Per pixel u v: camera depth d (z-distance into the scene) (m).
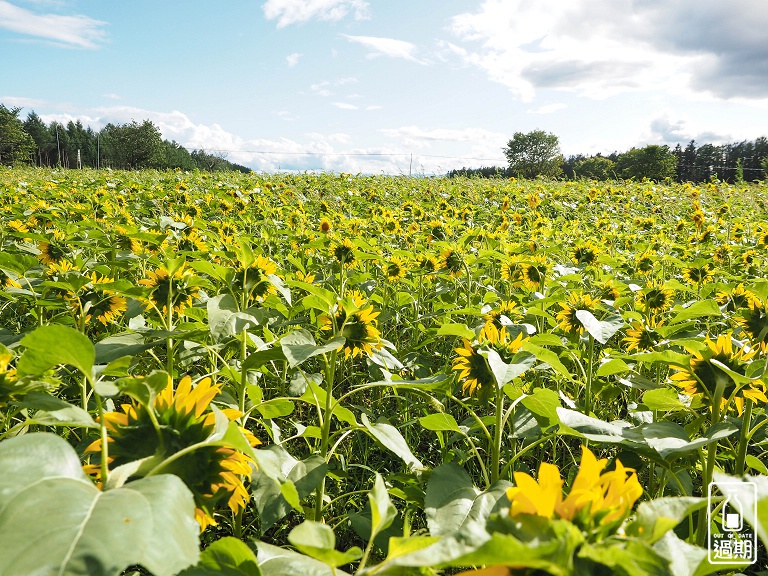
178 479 1.04
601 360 3.17
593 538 0.78
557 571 0.66
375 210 11.04
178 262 2.62
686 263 5.66
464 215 10.27
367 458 3.12
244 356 2.45
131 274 4.95
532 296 4.32
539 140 72.62
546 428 2.34
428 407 3.14
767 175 32.22
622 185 21.33
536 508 0.80
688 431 2.32
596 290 4.78
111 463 1.28
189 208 8.58
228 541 1.17
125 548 0.84
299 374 3.25
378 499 1.06
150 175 22.05
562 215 13.25
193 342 2.99
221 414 1.29
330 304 2.26
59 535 0.83
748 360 2.03
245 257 2.64
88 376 1.26
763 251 7.20
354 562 2.22
